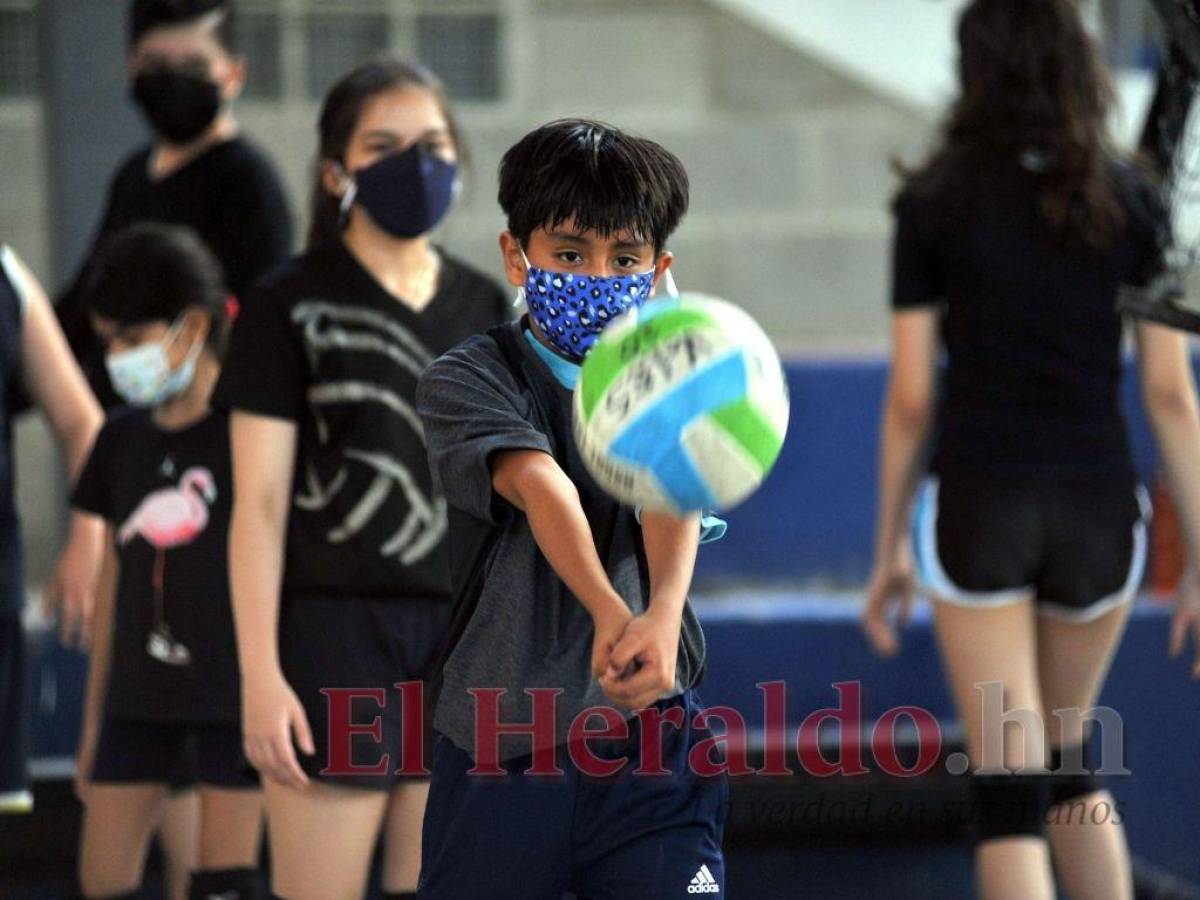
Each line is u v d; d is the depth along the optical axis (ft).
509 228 31.91
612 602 28.58
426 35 87.40
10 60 84.48
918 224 48.78
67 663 67.62
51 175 74.69
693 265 88.53
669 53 87.92
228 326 51.57
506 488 29.89
